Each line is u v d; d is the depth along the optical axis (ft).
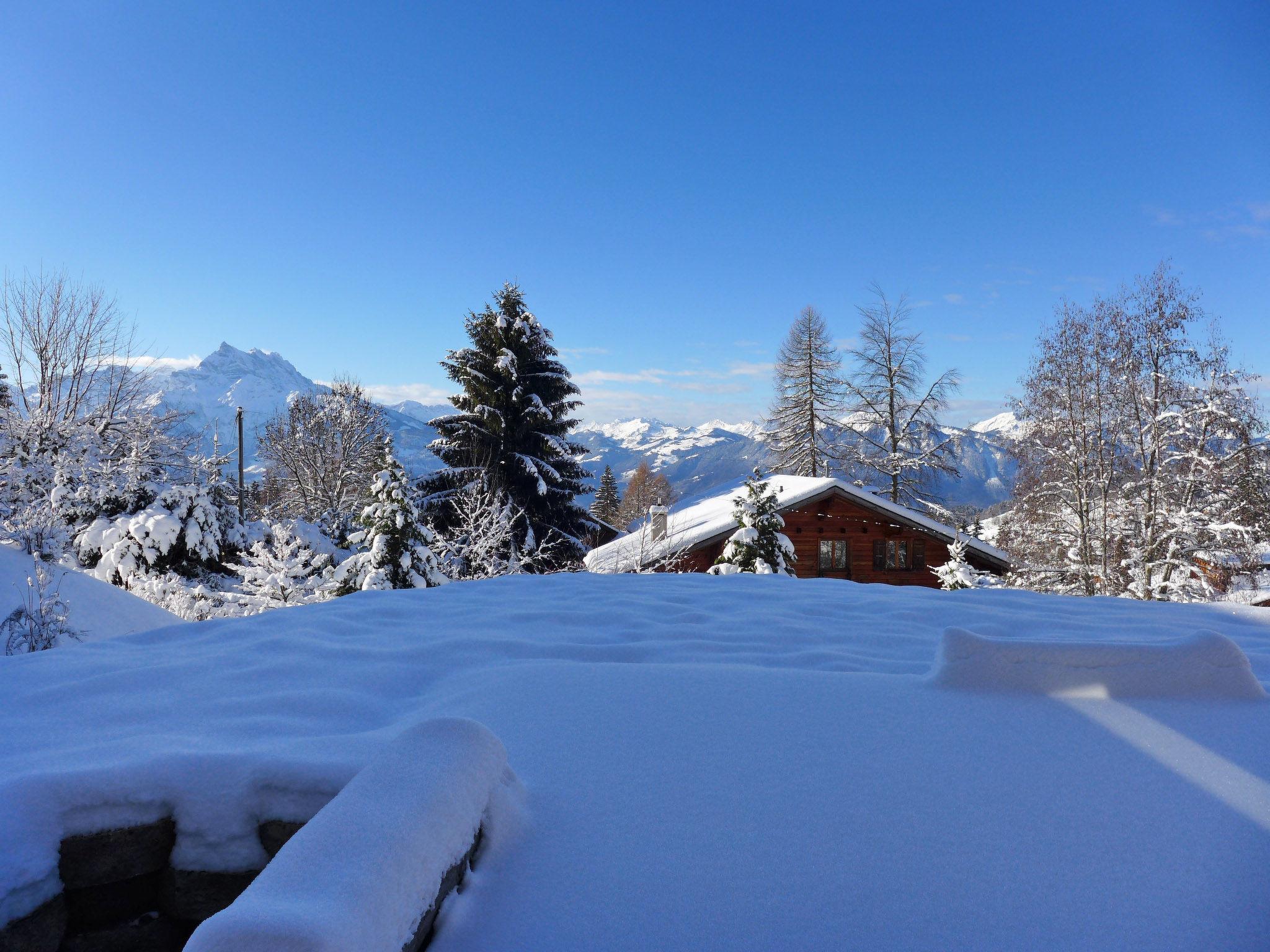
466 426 75.00
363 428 117.39
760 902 5.98
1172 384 66.18
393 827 5.48
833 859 6.50
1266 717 9.46
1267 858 6.59
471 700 10.32
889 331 101.45
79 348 68.69
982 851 6.62
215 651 14.06
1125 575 67.82
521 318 79.10
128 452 62.28
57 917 7.25
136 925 7.59
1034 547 72.43
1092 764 8.20
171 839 7.63
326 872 4.97
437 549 50.90
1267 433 63.41
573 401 82.02
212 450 81.76
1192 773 8.02
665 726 9.12
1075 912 5.88
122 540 48.80
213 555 52.60
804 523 67.62
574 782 7.84
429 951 5.49
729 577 26.58
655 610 18.43
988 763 8.20
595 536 99.19
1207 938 5.62
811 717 9.36
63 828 7.32
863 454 101.40
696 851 6.62
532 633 15.53
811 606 19.19
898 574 68.33
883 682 10.69
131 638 15.79
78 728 9.72
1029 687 10.25
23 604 26.71
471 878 6.30
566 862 6.51
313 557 55.01
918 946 5.53
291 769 7.57
